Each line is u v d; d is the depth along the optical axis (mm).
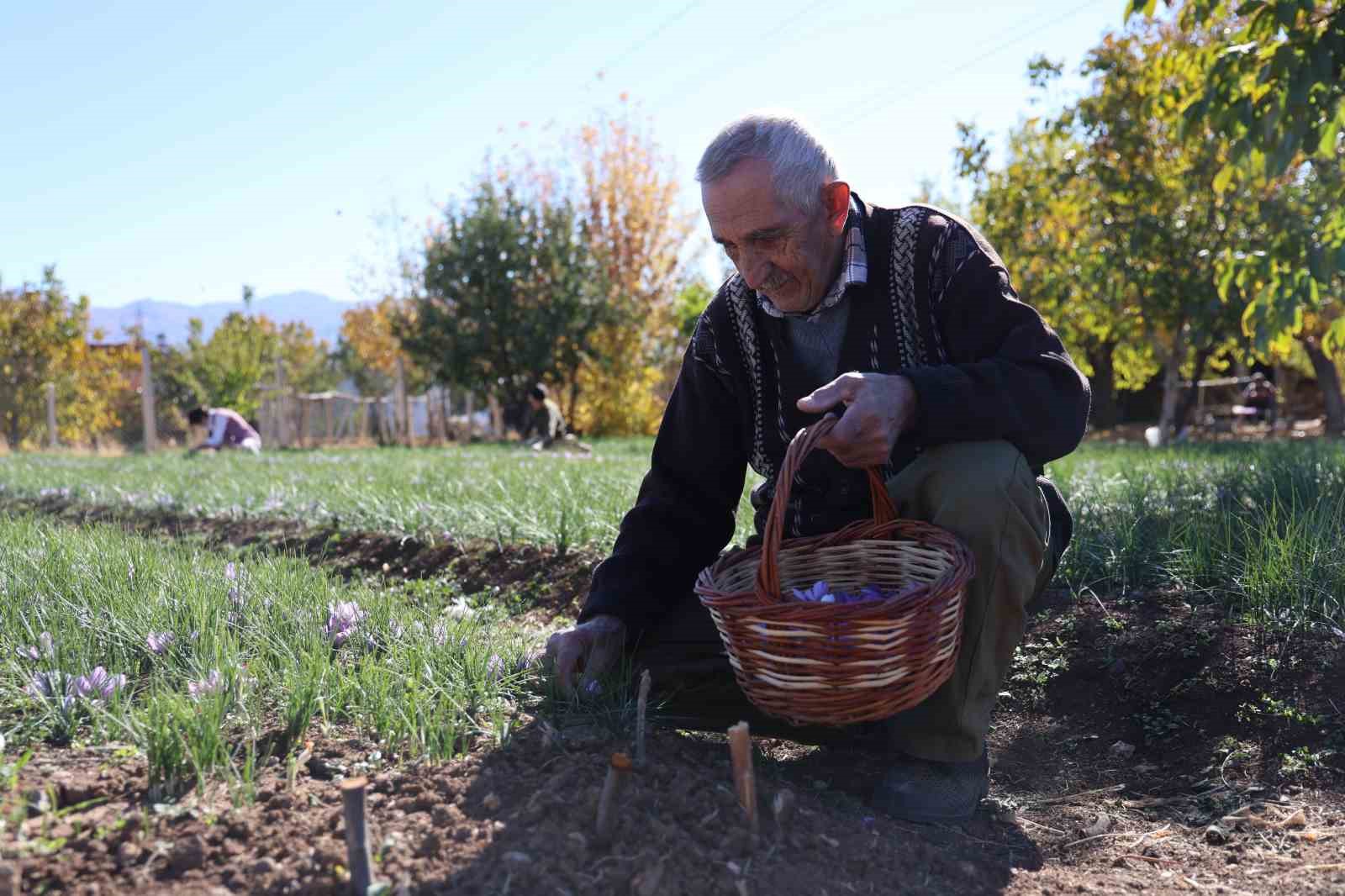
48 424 24891
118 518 6848
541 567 4785
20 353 24797
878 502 2314
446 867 1711
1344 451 6863
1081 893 1990
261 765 2080
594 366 26828
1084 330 18609
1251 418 26000
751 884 1778
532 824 1851
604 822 1819
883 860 1998
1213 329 15062
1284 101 4805
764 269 2324
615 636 2617
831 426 2076
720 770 2176
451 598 4562
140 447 25875
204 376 32094
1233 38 5305
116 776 1964
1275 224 5691
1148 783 2600
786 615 1906
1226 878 2053
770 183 2211
